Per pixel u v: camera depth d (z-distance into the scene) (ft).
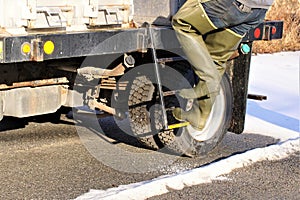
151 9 20.47
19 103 18.78
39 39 16.34
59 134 23.80
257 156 21.31
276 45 52.95
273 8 52.19
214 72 18.98
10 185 18.04
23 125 24.86
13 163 20.03
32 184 18.21
